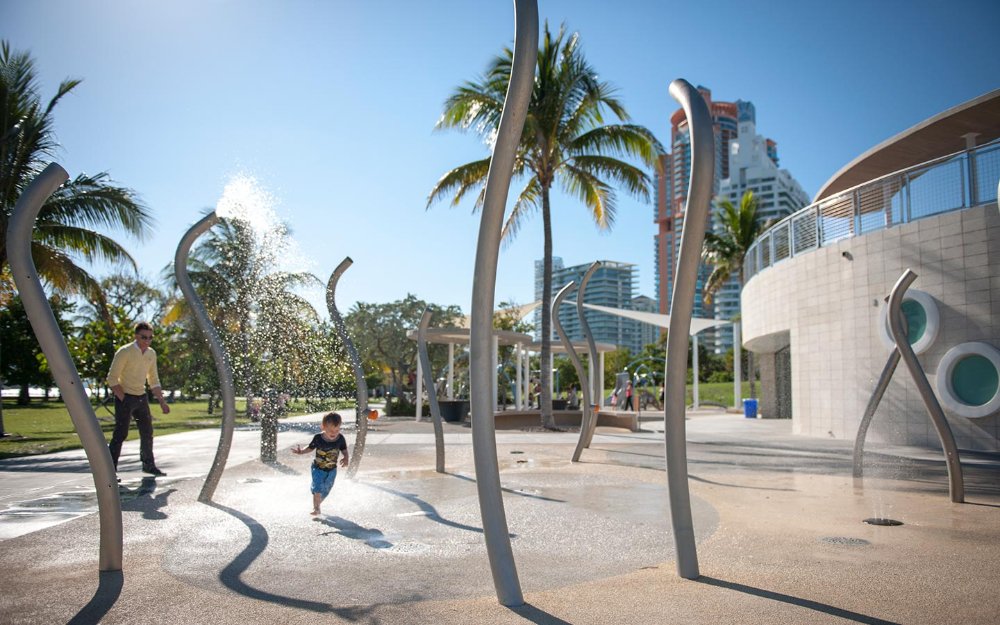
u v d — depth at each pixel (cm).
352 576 447
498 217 400
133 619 362
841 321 1706
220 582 432
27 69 1647
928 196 1479
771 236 2136
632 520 646
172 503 713
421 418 2667
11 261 425
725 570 457
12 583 427
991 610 370
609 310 3656
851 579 432
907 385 1492
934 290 1442
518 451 1360
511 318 4122
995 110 1769
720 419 2933
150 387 910
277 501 731
